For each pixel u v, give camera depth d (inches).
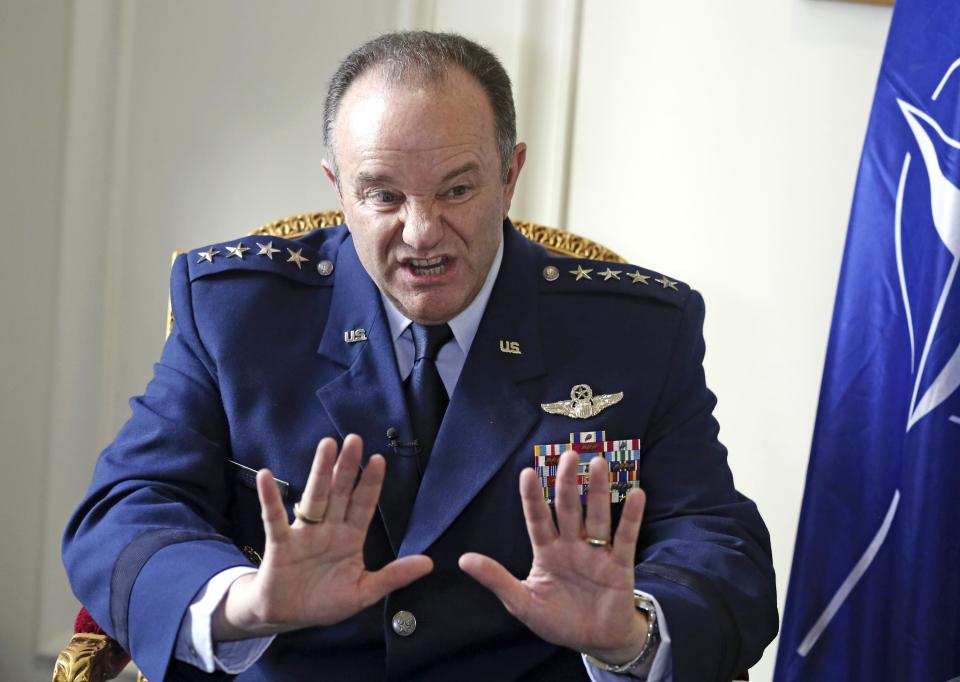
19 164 101.6
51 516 103.3
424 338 69.3
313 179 102.0
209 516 67.3
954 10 80.0
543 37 99.0
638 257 98.9
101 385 102.9
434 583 64.7
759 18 96.3
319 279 73.1
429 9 100.6
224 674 63.9
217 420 70.0
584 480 66.9
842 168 96.0
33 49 100.7
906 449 78.5
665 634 57.1
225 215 102.7
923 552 77.2
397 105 62.2
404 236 62.7
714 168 97.3
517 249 73.8
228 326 70.4
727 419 98.3
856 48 95.5
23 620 104.5
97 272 102.3
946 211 78.1
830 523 81.6
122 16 100.5
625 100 98.3
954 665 77.7
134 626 59.2
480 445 66.1
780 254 97.0
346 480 53.1
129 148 102.3
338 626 64.8
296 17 101.2
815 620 81.5
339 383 67.9
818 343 96.8
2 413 103.6
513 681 64.4
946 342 77.2
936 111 79.7
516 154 70.6
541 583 54.3
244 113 102.0
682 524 67.0
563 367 69.9
